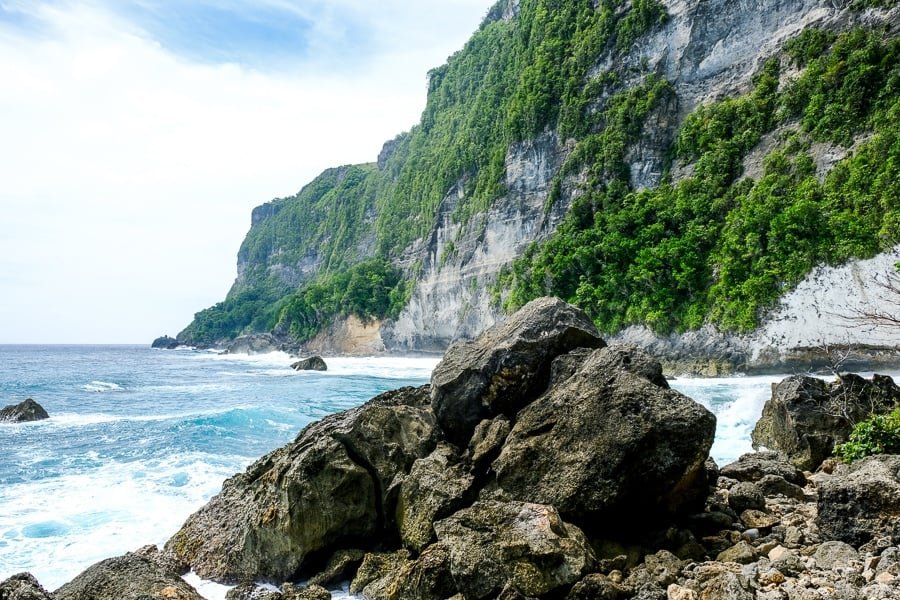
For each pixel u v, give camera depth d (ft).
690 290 155.43
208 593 31.22
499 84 278.46
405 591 25.79
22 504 46.09
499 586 23.54
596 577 23.17
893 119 127.95
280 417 87.25
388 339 310.45
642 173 189.16
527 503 26.43
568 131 214.28
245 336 426.51
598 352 32.99
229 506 36.63
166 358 387.75
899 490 25.03
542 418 31.01
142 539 38.86
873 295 116.78
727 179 162.81
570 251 190.70
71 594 24.58
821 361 121.49
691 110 184.75
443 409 36.68
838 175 132.46
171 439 71.87
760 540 27.94
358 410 38.11
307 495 31.42
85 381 177.68
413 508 30.96
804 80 152.15
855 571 21.91
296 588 29.66
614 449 27.76
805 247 129.70
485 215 247.09
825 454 43.04
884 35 140.56
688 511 29.89
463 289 255.50
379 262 340.18
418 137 391.04
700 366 143.64
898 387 46.14
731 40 178.19
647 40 198.59
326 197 557.33
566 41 230.27
